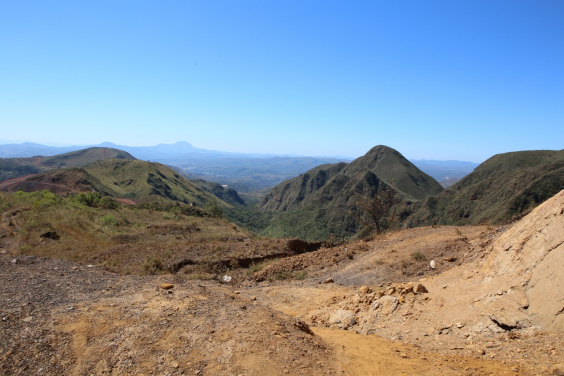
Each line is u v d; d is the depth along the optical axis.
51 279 7.16
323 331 6.84
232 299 6.81
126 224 29.44
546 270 5.10
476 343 4.92
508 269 6.04
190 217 40.28
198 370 4.12
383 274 11.73
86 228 23.61
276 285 12.59
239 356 4.36
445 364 4.46
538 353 4.09
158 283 7.36
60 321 5.07
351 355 5.05
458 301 6.36
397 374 4.34
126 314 5.47
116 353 4.42
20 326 4.86
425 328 6.00
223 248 17.62
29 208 27.72
